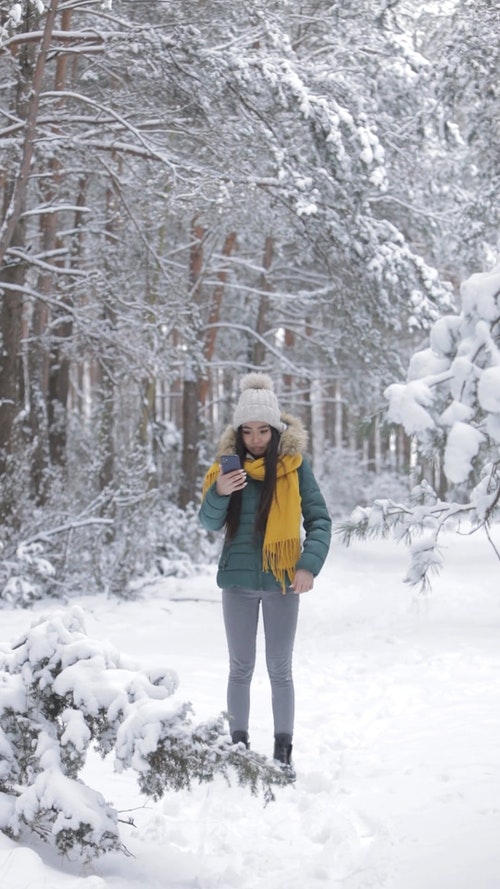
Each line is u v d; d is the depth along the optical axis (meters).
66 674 2.90
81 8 10.70
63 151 11.74
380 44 12.45
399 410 6.68
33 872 2.49
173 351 14.77
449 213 16.72
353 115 11.77
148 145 11.08
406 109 13.41
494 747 4.58
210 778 2.71
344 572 16.42
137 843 3.14
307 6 12.56
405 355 21.25
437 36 12.96
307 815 3.62
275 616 4.36
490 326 6.69
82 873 2.72
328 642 9.23
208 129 11.31
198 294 19.45
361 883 2.83
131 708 2.79
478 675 6.86
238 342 22.81
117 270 14.10
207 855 3.19
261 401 4.39
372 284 12.76
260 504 4.30
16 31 11.17
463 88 11.12
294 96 10.72
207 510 4.32
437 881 2.80
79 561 13.28
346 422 35.44
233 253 21.83
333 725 5.39
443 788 3.91
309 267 21.77
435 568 6.19
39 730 2.88
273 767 2.77
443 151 15.83
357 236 12.34
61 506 13.51
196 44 10.49
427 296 12.88
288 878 2.94
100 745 2.89
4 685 2.93
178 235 19.53
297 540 4.32
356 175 11.45
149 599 12.84
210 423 24.36
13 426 12.54
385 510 6.30
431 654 8.00
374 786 4.02
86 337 13.75
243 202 11.94
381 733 5.14
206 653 8.33
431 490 6.35
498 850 3.04
